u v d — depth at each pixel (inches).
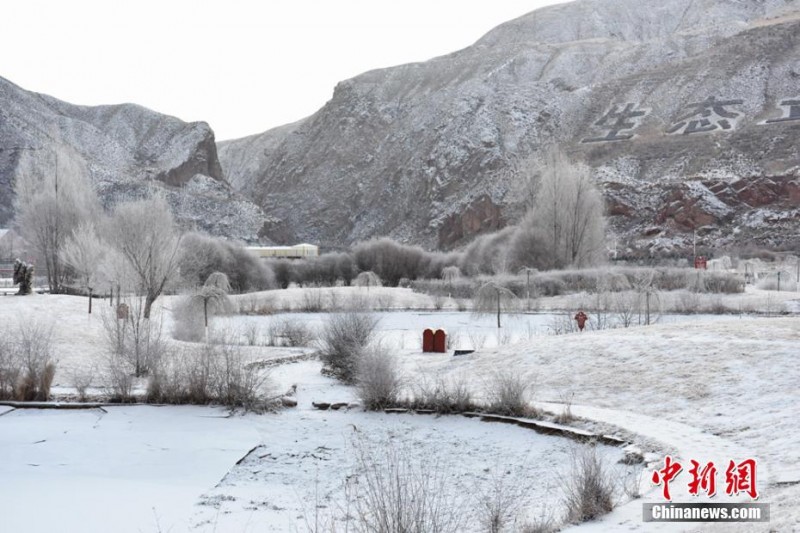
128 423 560.1
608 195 4623.5
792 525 243.3
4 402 617.3
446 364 824.3
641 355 702.5
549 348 784.3
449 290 2050.9
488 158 6742.1
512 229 2699.3
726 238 4065.0
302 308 1659.7
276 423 571.5
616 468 414.3
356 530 320.5
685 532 273.1
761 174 4574.3
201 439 514.9
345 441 520.4
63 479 419.2
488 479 425.4
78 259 1563.7
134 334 791.1
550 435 511.8
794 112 5634.8
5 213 5295.3
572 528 305.1
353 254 3240.7
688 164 5324.8
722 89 6353.3
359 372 656.4
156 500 384.8
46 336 853.2
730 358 643.5
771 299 1565.0
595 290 1758.1
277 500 389.1
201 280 2196.1
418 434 537.0
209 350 695.1
